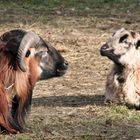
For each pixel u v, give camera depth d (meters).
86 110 15.83
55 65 14.42
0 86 13.39
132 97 16.06
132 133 14.10
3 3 32.88
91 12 31.34
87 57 22.23
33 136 13.71
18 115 13.72
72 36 25.58
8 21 28.70
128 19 29.69
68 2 33.66
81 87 18.41
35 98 17.20
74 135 13.87
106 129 14.34
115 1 33.94
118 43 15.92
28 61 13.68
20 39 13.58
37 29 27.00
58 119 15.05
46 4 33.09
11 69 13.48
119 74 16.20
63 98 17.17
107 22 28.77
